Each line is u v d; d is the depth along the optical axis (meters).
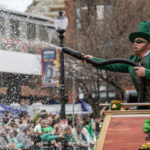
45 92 28.42
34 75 26.62
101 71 35.53
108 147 8.16
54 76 23.38
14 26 18.52
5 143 18.31
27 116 20.25
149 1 42.22
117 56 39.09
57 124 20.56
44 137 19.66
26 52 24.48
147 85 9.09
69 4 42.53
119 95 39.53
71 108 31.25
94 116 26.92
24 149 18.92
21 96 24.55
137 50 9.28
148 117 8.28
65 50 9.70
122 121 8.34
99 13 40.88
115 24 39.94
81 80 35.28
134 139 8.14
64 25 22.02
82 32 39.88
